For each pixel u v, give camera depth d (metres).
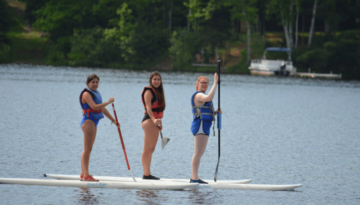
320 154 37.56
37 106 64.44
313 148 40.22
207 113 25.98
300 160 34.81
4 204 21.84
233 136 45.44
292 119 62.09
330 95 109.50
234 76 181.00
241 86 129.75
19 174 27.47
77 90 95.75
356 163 34.41
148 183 25.62
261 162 33.66
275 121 59.00
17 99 72.50
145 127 26.81
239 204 23.16
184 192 25.02
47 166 29.84
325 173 30.78
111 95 88.38
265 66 196.25
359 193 25.91
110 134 43.88
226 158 34.75
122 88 106.56
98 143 38.97
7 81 109.06
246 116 63.25
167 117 58.12
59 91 91.62
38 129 44.56
